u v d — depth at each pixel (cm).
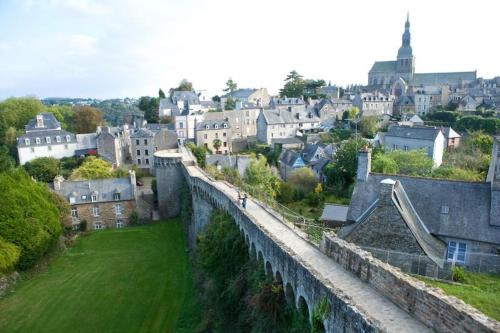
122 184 5072
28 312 2970
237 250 2538
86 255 4088
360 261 1503
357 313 1052
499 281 1900
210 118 9025
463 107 9494
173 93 11094
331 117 9912
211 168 5266
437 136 5531
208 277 2902
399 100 11138
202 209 3984
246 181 4972
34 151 7131
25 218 3694
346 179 5359
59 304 3075
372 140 6544
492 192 2194
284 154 7019
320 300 1289
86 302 3092
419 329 1115
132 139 7225
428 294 1120
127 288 3300
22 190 3900
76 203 4856
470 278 1936
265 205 2931
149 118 10806
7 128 8462
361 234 2123
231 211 2936
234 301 2247
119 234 4716
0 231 3512
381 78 14725
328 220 3709
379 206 2100
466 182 2319
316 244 1956
